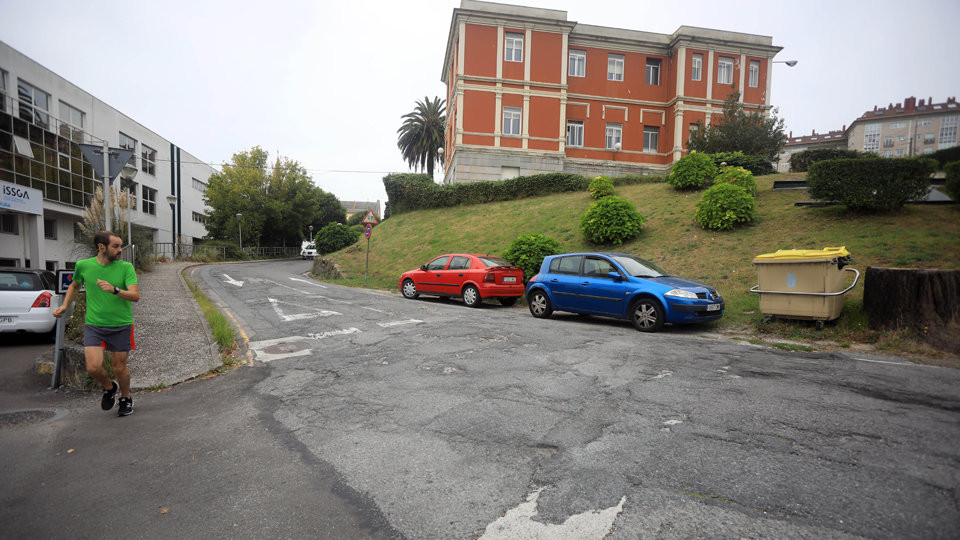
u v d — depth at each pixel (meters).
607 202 15.92
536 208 22.69
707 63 29.02
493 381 5.24
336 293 15.03
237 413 4.50
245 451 3.58
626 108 30.03
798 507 2.60
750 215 14.37
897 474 2.95
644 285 8.82
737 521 2.49
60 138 23.38
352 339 7.79
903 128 58.56
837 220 13.05
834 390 4.75
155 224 35.97
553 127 28.38
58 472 3.27
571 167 29.33
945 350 6.50
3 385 5.64
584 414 4.16
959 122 50.81
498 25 27.84
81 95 25.98
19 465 3.40
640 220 15.76
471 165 27.86
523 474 3.08
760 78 29.61
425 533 2.46
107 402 4.54
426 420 4.12
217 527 2.55
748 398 4.52
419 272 14.34
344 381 5.45
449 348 6.92
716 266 12.41
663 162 30.17
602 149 29.73
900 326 7.18
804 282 8.10
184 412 4.59
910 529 2.37
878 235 11.54
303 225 50.38
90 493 2.97
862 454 3.25
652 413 4.14
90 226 17.34
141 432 4.05
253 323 9.56
